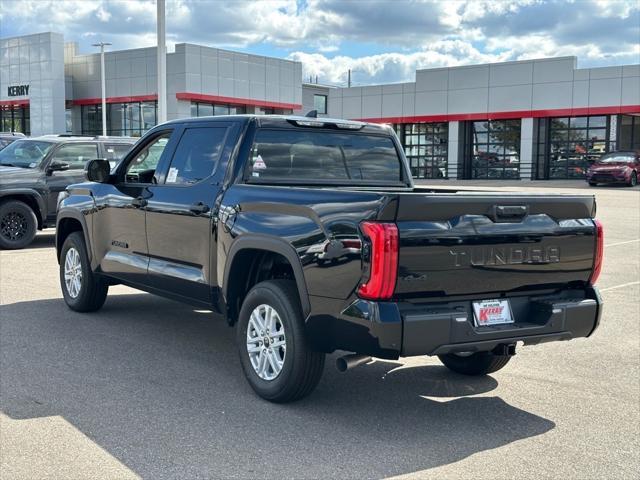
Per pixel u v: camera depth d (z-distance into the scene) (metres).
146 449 4.19
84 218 7.27
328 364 6.09
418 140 46.84
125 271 6.70
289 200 4.81
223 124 5.81
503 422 4.78
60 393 5.13
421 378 5.74
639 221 18.59
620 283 10.15
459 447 4.33
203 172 5.82
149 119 46.94
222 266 5.39
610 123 39.72
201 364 5.91
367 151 6.25
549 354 6.53
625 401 5.24
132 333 6.86
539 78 41.00
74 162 13.18
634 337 7.14
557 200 4.79
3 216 12.42
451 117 44.38
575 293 5.01
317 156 5.95
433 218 4.32
